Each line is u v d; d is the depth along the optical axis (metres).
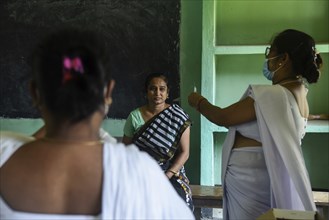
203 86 3.09
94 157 0.81
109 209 0.78
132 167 0.81
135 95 3.55
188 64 3.43
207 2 3.03
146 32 3.48
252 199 1.70
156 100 2.63
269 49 1.76
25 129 3.77
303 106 1.71
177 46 3.43
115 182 0.79
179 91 3.46
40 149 0.82
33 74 0.82
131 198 0.79
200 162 3.28
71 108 0.78
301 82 1.71
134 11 3.49
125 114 3.58
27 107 3.75
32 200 0.79
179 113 2.55
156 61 3.49
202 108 1.84
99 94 0.80
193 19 3.39
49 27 3.64
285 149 1.58
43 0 3.62
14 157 0.82
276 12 3.38
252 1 3.40
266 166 1.66
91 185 0.79
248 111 1.66
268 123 1.61
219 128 3.11
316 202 2.62
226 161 1.78
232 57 3.46
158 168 0.86
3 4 3.68
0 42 3.72
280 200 1.60
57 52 0.79
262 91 1.65
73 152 0.81
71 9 3.59
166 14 3.43
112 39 3.54
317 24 3.33
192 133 3.46
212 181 3.16
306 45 1.66
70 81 0.77
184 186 2.52
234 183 1.74
